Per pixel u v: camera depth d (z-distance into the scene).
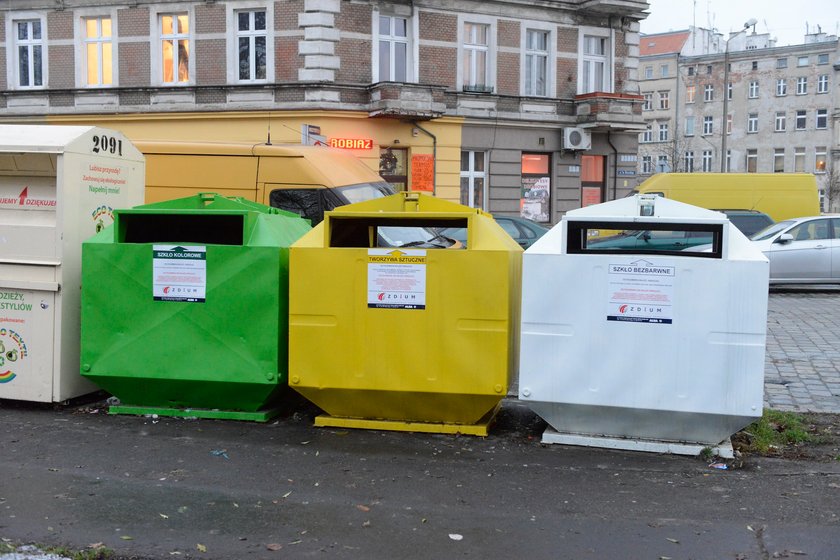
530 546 4.22
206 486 5.09
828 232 17.69
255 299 6.16
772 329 11.65
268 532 4.39
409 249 5.92
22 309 6.74
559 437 5.94
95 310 6.40
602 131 30.02
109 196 7.24
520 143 28.62
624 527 4.47
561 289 5.72
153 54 25.97
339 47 25.25
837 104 74.50
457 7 27.23
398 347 5.96
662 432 5.77
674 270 5.55
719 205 23.94
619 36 30.42
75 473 5.30
